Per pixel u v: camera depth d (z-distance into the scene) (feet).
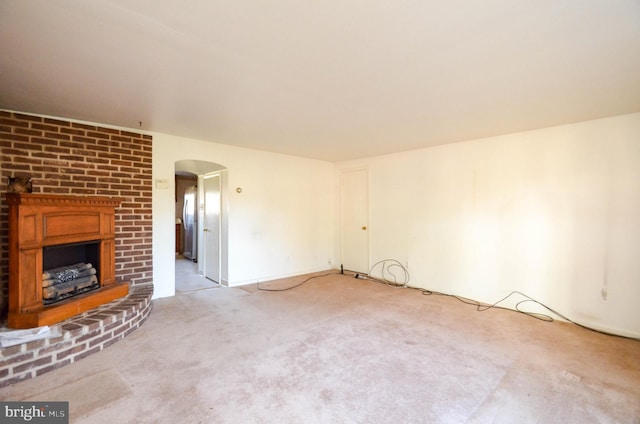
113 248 10.67
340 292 14.83
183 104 9.37
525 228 12.23
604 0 4.60
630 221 9.98
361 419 5.77
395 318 11.23
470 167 13.88
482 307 12.69
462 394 6.59
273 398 6.38
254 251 16.57
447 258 14.65
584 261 10.85
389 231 17.28
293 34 5.64
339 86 8.00
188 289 15.16
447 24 5.30
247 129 12.28
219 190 16.39
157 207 13.08
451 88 8.09
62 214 8.80
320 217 20.02
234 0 4.68
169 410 5.94
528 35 5.62
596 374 7.46
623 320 10.05
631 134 9.96
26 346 6.96
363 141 14.26
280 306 12.53
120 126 11.87
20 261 7.70
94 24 5.30
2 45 5.97
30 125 10.02
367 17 5.10
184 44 5.99
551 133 11.60
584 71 7.06
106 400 6.21
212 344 8.88
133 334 9.51
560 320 11.25
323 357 8.17
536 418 5.84
